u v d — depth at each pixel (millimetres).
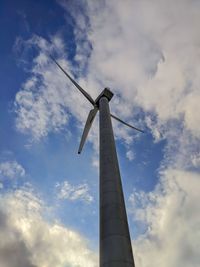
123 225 12133
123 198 13898
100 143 17844
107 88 28203
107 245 11312
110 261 10703
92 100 29312
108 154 16266
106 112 21578
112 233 11656
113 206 12883
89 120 28016
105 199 13375
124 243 11352
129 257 10938
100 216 13055
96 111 27984
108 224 12109
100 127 19531
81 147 27125
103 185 14219
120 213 12633
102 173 15023
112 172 14828
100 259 11336
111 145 17125
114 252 10938
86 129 28062
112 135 18438
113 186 13914
